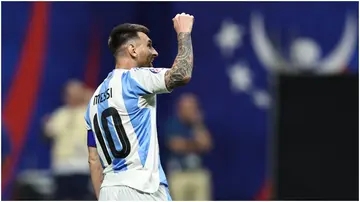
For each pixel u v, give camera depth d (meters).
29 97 39.28
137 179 17.80
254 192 37.72
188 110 37.19
